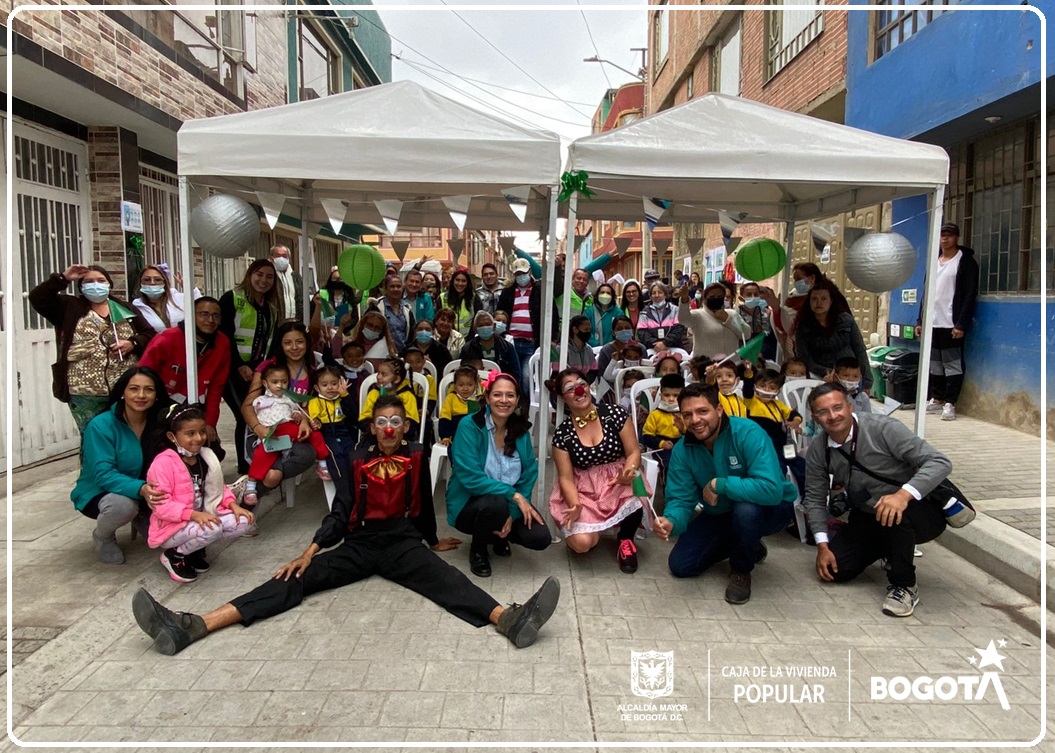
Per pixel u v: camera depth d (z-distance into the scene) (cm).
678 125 434
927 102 677
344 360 544
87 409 504
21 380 598
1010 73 563
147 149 763
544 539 400
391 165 416
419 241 2430
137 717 270
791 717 273
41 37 519
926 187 430
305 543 446
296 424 471
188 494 382
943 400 734
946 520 363
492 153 418
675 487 396
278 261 786
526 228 734
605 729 265
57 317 502
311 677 296
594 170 420
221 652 316
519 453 414
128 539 452
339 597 369
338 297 758
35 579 392
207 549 436
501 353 621
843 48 881
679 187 589
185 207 427
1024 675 304
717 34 1420
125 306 529
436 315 711
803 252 1119
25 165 602
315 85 1302
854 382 459
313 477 586
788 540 461
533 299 711
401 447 382
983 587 390
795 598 375
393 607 358
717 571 411
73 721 268
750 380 465
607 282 845
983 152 690
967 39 617
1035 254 624
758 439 370
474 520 390
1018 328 638
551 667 305
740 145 423
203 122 419
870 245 459
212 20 852
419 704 279
